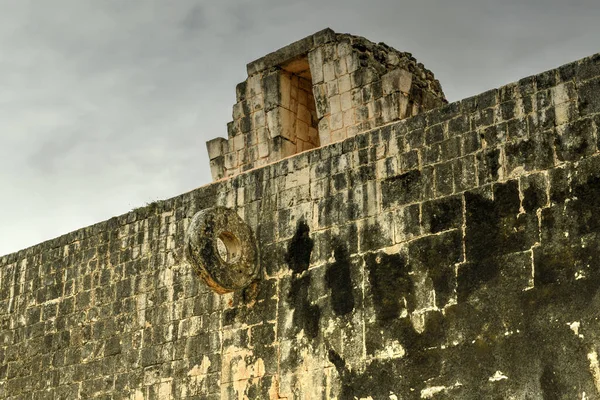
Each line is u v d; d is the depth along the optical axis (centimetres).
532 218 1492
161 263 2036
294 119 2080
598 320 1386
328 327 1692
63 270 2259
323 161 1798
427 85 2086
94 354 2102
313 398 1678
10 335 2333
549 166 1498
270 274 1816
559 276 1439
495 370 1467
